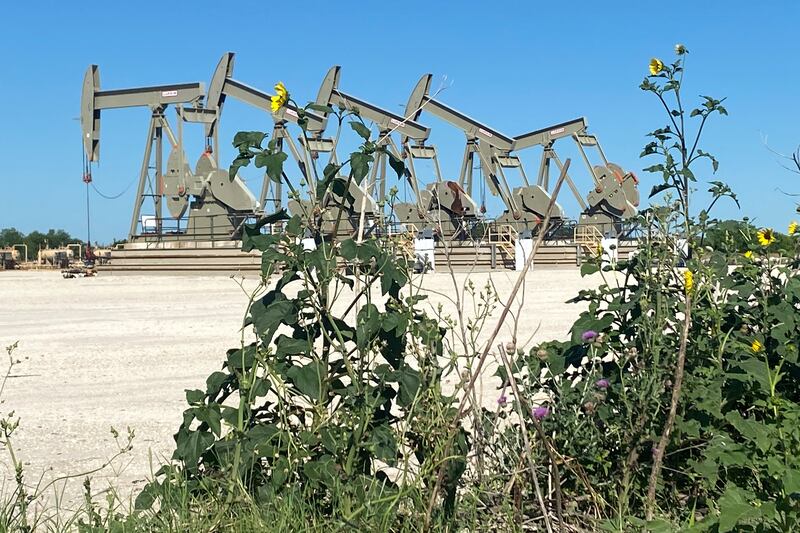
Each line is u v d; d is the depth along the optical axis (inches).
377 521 141.3
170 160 1679.4
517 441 160.2
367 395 153.6
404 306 163.3
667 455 165.0
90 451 245.0
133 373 402.3
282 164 162.1
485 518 154.3
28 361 444.1
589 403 167.8
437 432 148.1
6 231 4549.7
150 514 153.6
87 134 1710.1
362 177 163.8
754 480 159.0
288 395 162.7
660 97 198.8
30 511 182.2
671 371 171.0
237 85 1611.7
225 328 605.3
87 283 1306.6
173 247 1665.8
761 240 209.2
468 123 2007.9
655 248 192.7
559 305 745.0
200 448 154.9
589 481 166.2
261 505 147.2
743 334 195.5
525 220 1924.2
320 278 161.6
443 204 1624.0
